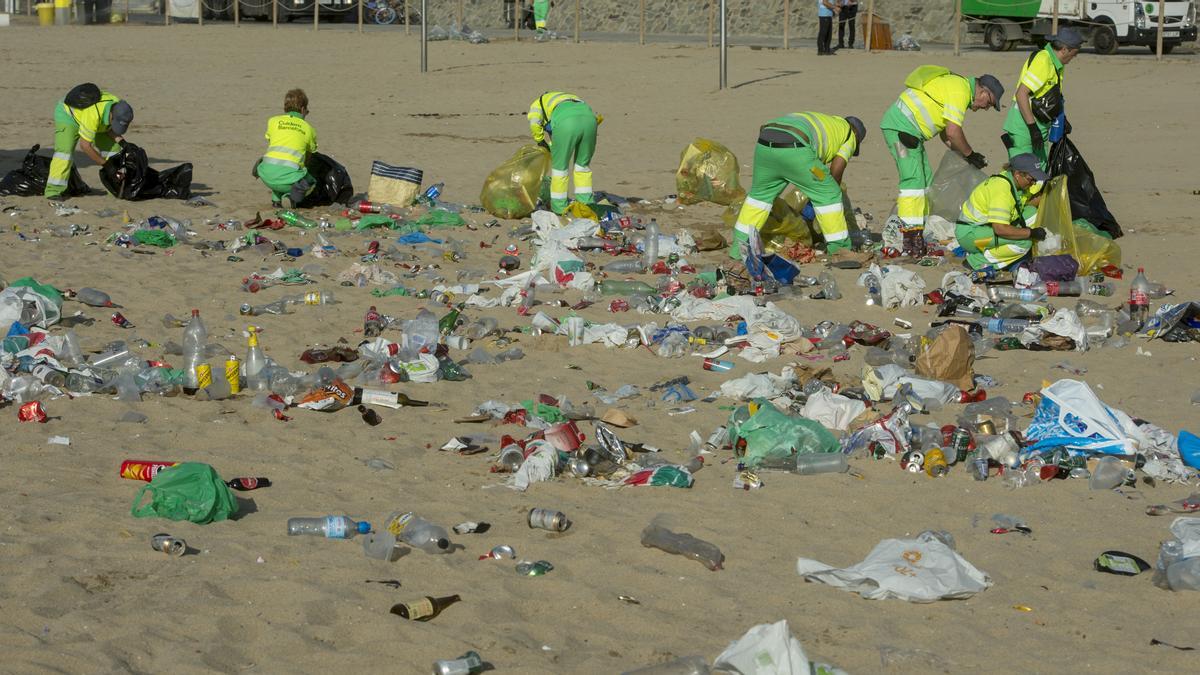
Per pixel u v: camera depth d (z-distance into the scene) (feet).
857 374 27.81
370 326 30.83
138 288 34.83
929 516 19.99
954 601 16.97
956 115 40.19
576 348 29.96
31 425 23.50
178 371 26.35
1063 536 19.17
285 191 47.62
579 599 16.74
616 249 41.04
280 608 16.17
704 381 27.50
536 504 20.27
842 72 89.92
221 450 22.52
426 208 48.49
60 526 18.60
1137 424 23.32
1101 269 37.17
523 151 47.80
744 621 16.24
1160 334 30.42
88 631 15.34
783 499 20.62
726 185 49.62
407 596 16.67
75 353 27.61
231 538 18.52
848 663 15.11
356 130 71.10
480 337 30.66
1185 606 16.79
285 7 140.05
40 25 137.90
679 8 131.95
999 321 31.14
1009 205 36.40
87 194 49.88
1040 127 40.19
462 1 139.33
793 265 36.83
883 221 46.57
